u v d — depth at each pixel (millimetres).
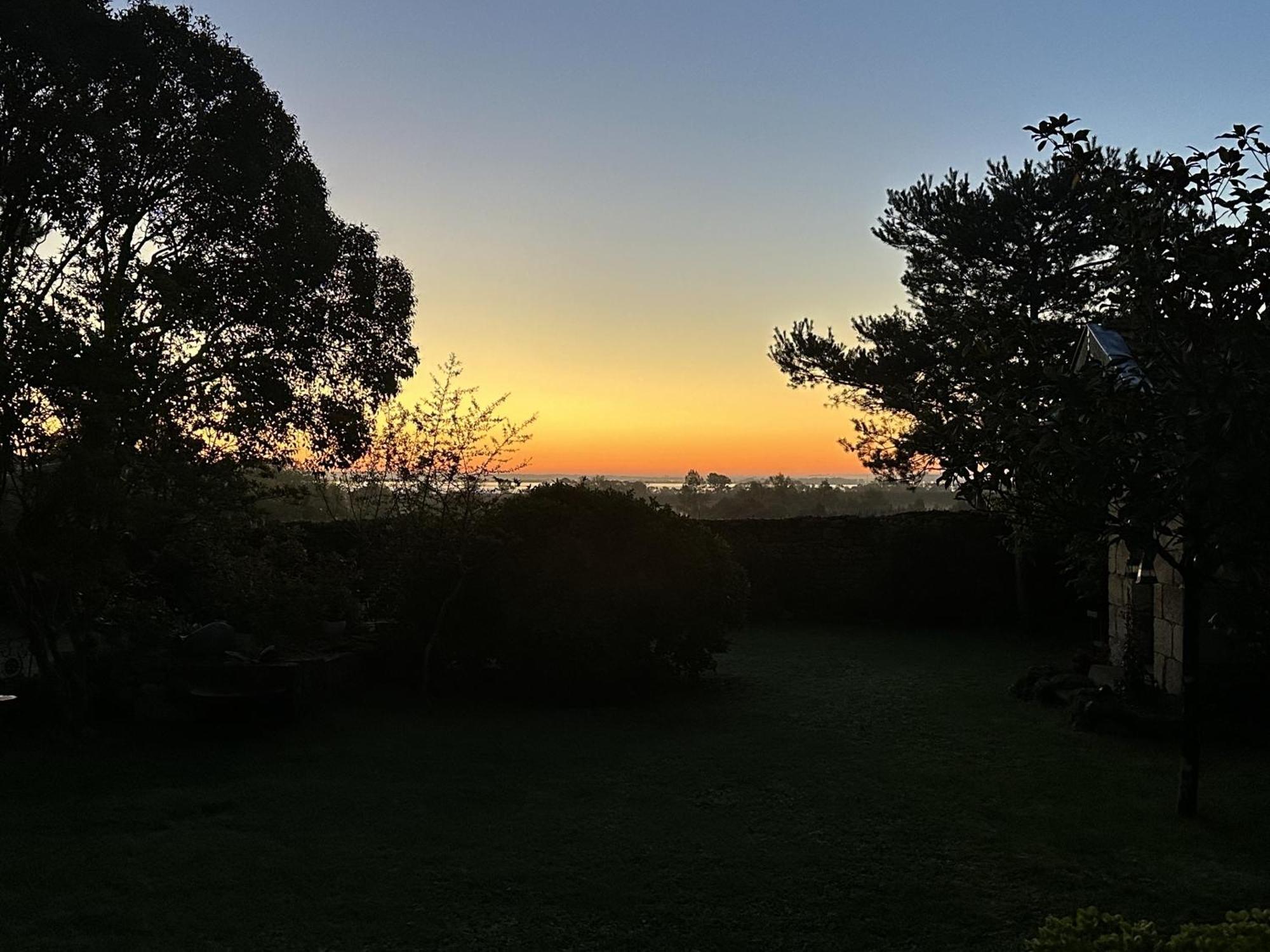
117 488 7297
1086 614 14344
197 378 8594
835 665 11766
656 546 9898
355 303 16594
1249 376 4680
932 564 15711
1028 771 6926
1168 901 4629
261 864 5055
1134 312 5496
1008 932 4297
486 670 10156
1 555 7039
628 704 9406
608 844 5402
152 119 12719
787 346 17875
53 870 4914
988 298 16359
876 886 4812
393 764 7109
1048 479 5848
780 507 31328
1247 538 5156
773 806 6109
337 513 12438
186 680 8320
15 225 12125
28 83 11539
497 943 4188
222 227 14031
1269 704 7949
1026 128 5660
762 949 4148
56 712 7832
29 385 7176
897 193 17641
